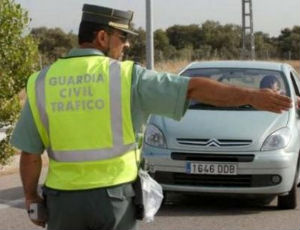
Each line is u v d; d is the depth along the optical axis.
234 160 7.11
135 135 3.08
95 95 3.03
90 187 3.01
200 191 7.15
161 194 3.22
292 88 8.31
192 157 7.15
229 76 8.51
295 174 7.36
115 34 3.20
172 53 38.56
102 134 3.02
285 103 2.91
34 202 3.23
